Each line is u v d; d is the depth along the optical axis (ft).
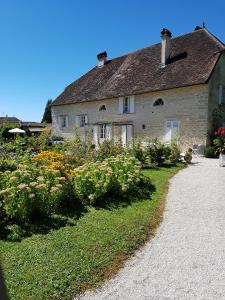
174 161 43.34
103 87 82.07
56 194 17.02
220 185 28.19
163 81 65.10
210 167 39.96
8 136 86.43
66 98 93.04
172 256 13.64
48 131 53.88
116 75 82.23
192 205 21.75
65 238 14.37
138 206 20.67
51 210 17.46
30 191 15.21
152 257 13.52
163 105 64.59
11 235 14.07
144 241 15.24
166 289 10.99
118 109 74.90
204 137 57.62
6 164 25.75
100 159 32.42
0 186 16.52
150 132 67.36
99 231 15.60
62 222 16.34
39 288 10.41
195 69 60.90
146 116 68.18
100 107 80.43
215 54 60.80
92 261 12.56
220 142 41.70
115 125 75.00
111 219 17.52
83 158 31.83
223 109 63.72
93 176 20.74
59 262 12.17
